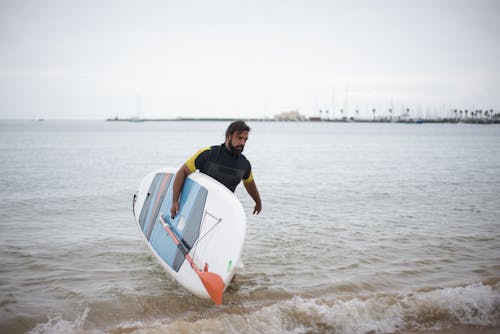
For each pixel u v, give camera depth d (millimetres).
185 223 4430
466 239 6410
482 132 91062
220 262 3777
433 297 4254
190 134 67500
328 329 3723
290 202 9547
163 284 4500
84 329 3588
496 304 4219
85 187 11508
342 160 22125
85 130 88938
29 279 4609
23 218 7652
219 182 4258
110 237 6320
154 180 5652
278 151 30234
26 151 26203
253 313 3826
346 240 6305
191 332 3512
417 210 8688
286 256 5504
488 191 11336
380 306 4062
